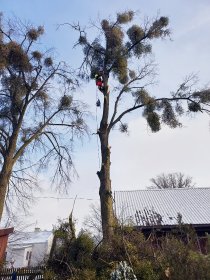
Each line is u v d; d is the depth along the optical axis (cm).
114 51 1434
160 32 1480
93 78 1458
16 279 996
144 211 1909
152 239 993
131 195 2266
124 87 1462
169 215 1825
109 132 1374
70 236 986
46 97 1702
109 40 1433
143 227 1556
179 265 779
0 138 1600
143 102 1405
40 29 1659
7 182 1469
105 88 1416
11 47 1479
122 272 793
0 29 1554
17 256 2891
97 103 1404
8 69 1599
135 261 871
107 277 841
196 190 2327
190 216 1830
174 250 832
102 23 1469
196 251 868
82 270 883
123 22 1466
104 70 1442
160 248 927
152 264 859
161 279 803
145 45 1489
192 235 927
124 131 1499
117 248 930
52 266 950
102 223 1157
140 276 815
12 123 1634
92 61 1466
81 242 959
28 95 1652
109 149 1316
